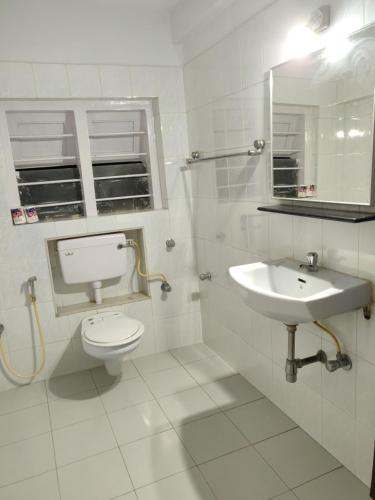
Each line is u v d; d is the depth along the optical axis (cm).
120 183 287
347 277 156
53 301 263
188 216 293
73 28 241
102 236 267
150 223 283
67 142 268
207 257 283
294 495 164
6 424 222
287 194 183
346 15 140
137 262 297
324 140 155
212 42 230
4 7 225
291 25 167
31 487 176
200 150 266
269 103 188
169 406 230
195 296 308
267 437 199
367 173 137
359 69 136
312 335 184
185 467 182
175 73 271
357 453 168
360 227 149
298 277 171
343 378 169
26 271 253
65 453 196
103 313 271
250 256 227
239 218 232
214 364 279
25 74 235
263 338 227
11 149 246
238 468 180
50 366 270
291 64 169
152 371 273
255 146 197
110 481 177
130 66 259
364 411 160
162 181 286
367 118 135
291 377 174
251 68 199
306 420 199
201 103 255
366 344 154
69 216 275
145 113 276
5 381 259
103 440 204
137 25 256
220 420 215
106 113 269
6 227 244
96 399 242
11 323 254
